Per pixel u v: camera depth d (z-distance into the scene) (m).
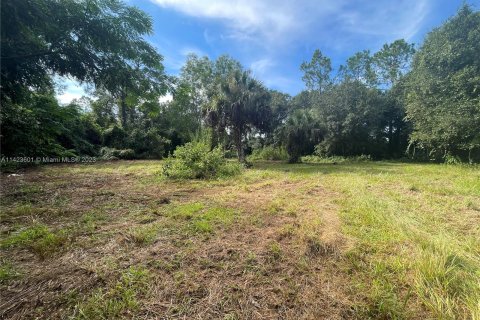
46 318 1.41
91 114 19.50
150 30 4.41
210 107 11.92
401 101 17.36
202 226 2.91
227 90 11.70
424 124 11.39
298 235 2.68
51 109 6.33
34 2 3.24
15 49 3.69
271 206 3.88
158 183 6.28
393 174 7.80
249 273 1.92
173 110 23.42
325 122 18.19
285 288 1.74
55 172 8.57
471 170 8.50
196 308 1.53
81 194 4.80
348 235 2.66
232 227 2.98
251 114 11.69
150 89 5.05
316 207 3.84
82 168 10.09
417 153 16.36
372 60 22.28
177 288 1.72
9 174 7.85
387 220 3.10
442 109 10.22
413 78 12.46
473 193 4.57
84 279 1.78
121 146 18.25
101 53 4.33
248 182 6.40
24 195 4.61
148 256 2.17
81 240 2.50
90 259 2.09
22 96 4.59
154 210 3.63
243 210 3.71
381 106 18.20
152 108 5.45
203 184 6.11
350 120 17.52
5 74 3.93
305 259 2.16
